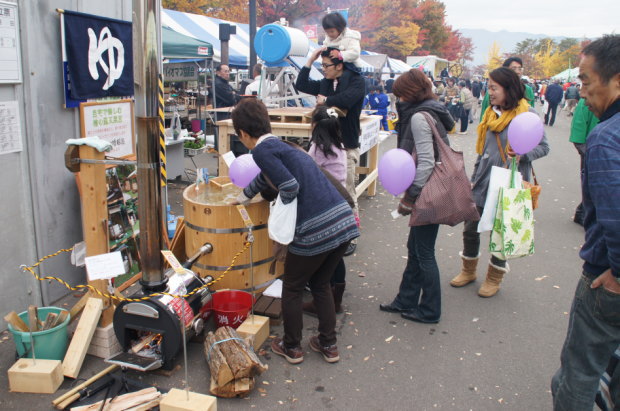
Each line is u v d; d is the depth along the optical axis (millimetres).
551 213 7281
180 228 4242
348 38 4742
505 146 3982
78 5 3830
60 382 2934
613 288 1901
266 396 2918
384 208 7297
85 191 3195
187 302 3201
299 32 6652
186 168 9391
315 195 2926
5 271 3420
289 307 3133
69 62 3709
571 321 2184
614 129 1809
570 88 26562
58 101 3734
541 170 10812
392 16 44625
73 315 3258
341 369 3219
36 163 3576
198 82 11773
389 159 3361
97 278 2906
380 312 4020
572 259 5367
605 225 1771
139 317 3023
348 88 4781
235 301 3719
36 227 3633
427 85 3516
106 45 4105
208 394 2922
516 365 3318
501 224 3773
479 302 4254
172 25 12297
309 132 5289
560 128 20359
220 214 3674
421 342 3580
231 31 10414
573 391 2152
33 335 2971
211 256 3789
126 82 4434
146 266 3096
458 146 14453
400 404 2891
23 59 3393
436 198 3373
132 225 4293
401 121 3715
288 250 3051
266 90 6840
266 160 2838
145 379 3033
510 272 4953
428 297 3779
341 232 2947
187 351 3348
